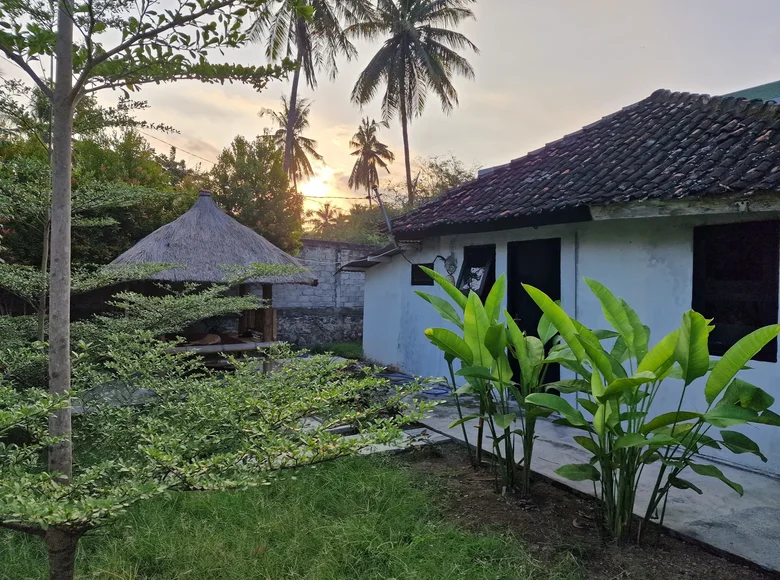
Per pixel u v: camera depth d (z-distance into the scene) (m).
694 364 2.67
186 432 2.37
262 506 3.34
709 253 4.84
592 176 6.10
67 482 2.14
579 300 6.04
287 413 2.39
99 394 2.95
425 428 5.54
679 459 2.95
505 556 2.89
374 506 3.49
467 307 3.69
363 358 10.39
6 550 2.84
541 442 5.06
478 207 7.12
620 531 3.10
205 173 13.37
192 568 2.64
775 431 4.29
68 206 2.21
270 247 8.85
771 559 2.88
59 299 2.18
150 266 5.08
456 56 21.05
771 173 4.13
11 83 3.49
